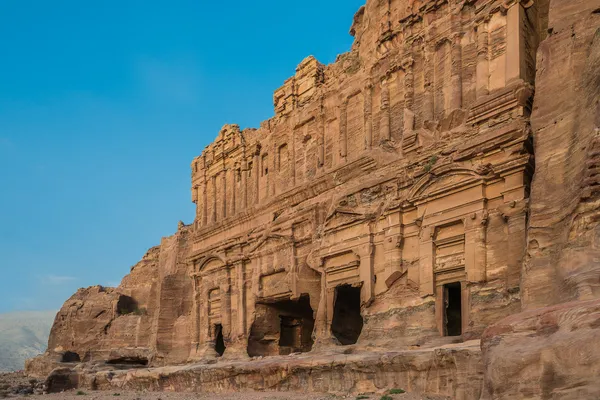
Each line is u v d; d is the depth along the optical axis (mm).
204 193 51156
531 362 12898
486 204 26141
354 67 37906
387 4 34969
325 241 34625
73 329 74375
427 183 28781
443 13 31234
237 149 47750
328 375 25344
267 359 32594
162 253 64188
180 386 35344
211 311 46969
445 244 27750
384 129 33312
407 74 32469
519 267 23734
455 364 19547
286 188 41656
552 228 17938
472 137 27438
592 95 17172
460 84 29281
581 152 17016
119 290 77062
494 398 13562
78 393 37500
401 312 29016
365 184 32719
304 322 43125
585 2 20234
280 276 39938
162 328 56750
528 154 24812
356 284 32188
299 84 42969
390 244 30312
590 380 11547
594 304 13000
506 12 27656
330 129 38625
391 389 22172
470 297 25625
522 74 26547
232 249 45406
